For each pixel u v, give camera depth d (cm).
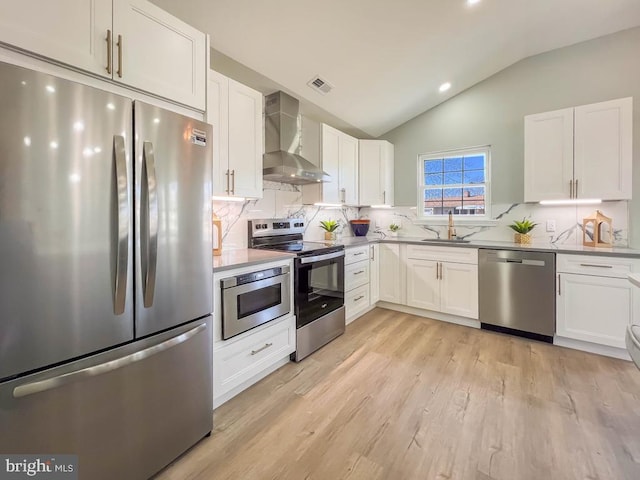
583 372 226
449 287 330
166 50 151
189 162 149
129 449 127
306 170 288
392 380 217
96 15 124
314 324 262
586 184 276
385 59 280
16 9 104
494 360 246
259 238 291
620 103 262
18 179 97
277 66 260
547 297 275
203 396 159
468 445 154
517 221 340
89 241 113
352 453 150
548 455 147
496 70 345
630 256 240
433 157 402
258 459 147
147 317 132
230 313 188
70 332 109
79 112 109
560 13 260
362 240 376
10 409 98
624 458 144
